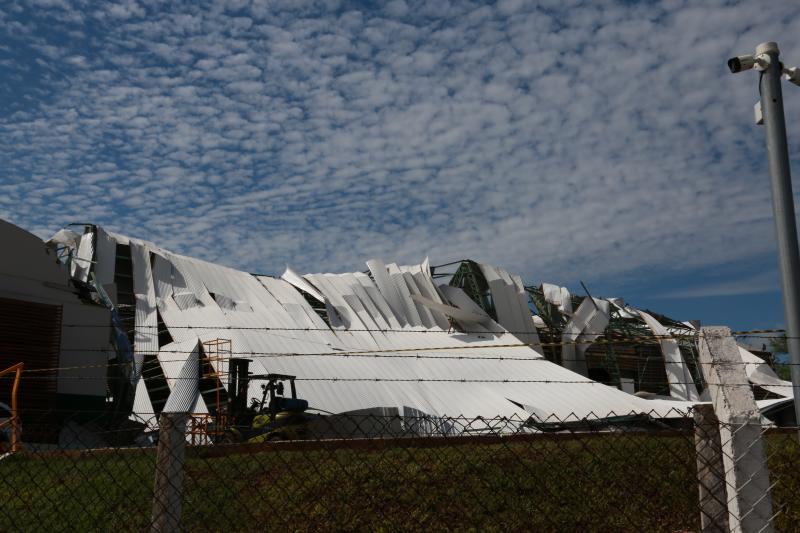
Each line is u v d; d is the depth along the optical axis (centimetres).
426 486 830
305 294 5425
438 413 3594
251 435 2020
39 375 2328
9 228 2414
